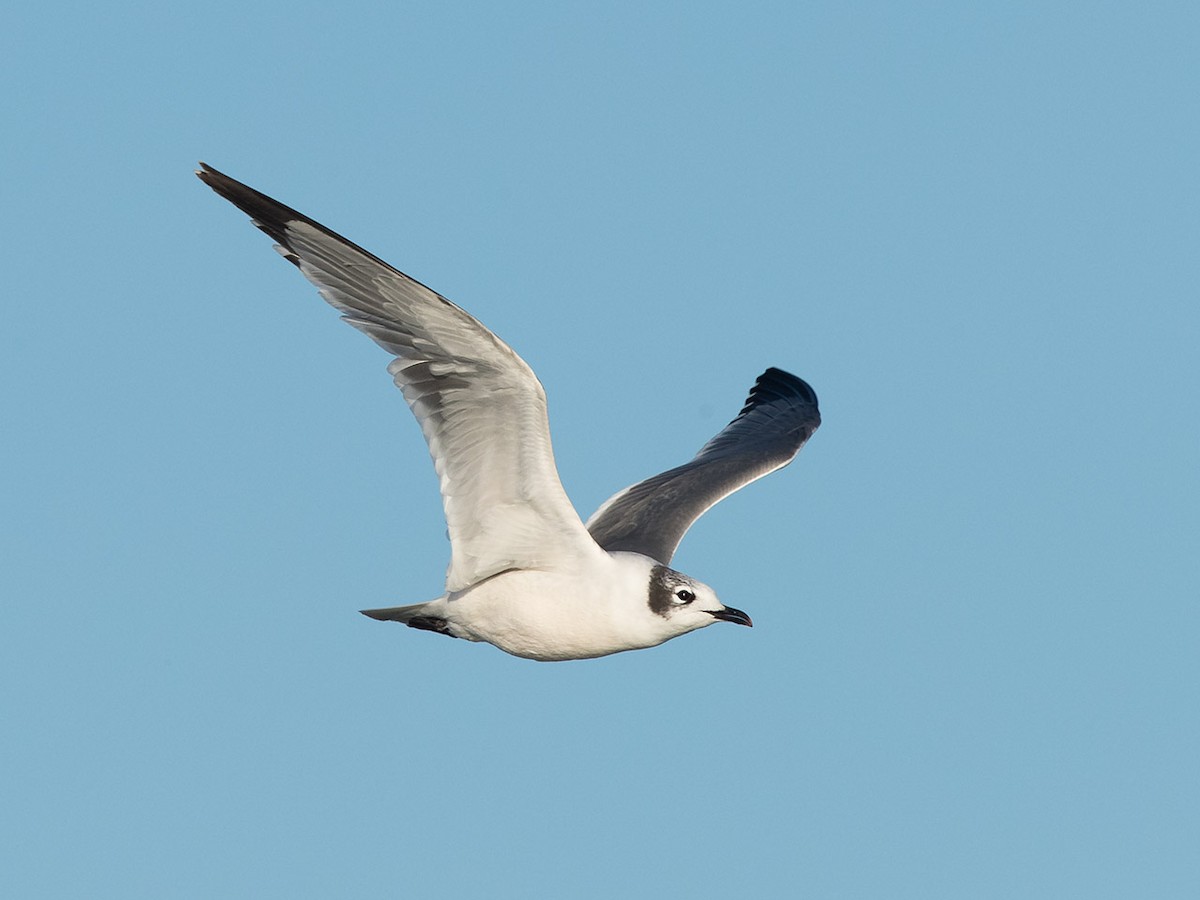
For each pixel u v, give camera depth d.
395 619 14.57
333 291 12.61
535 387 12.56
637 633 13.93
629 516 17.05
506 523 13.58
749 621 14.10
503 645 14.28
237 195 12.30
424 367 12.77
